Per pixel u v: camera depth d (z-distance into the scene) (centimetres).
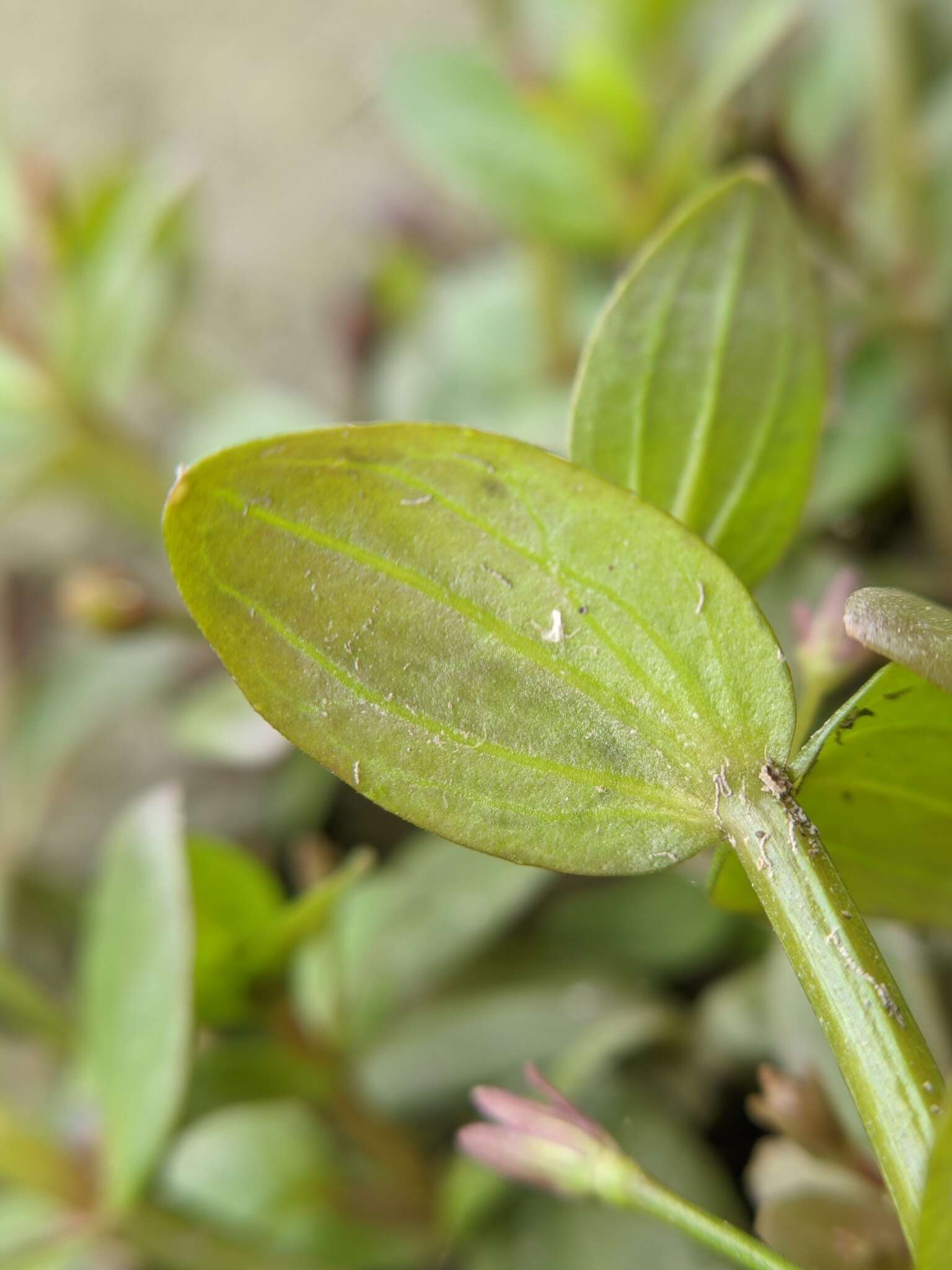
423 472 8
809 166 14
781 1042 11
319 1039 13
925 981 11
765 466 9
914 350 15
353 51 27
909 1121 7
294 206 26
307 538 8
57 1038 13
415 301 23
